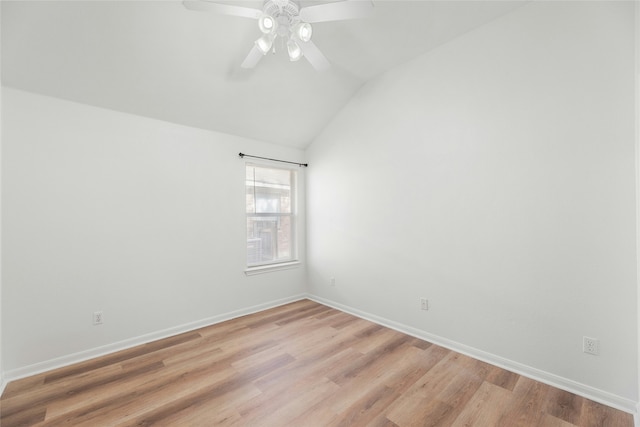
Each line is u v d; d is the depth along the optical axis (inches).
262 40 72.7
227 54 99.9
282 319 134.2
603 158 73.4
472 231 97.9
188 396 77.9
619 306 71.7
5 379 84.4
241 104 122.7
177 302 119.6
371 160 130.8
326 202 153.4
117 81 96.6
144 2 78.7
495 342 93.1
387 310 125.4
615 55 71.6
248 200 147.1
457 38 100.9
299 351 102.7
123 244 106.6
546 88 81.9
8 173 85.9
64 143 95.2
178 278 120.0
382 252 126.9
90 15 77.9
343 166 144.2
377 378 85.7
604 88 73.1
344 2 65.1
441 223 106.2
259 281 146.9
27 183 88.9
